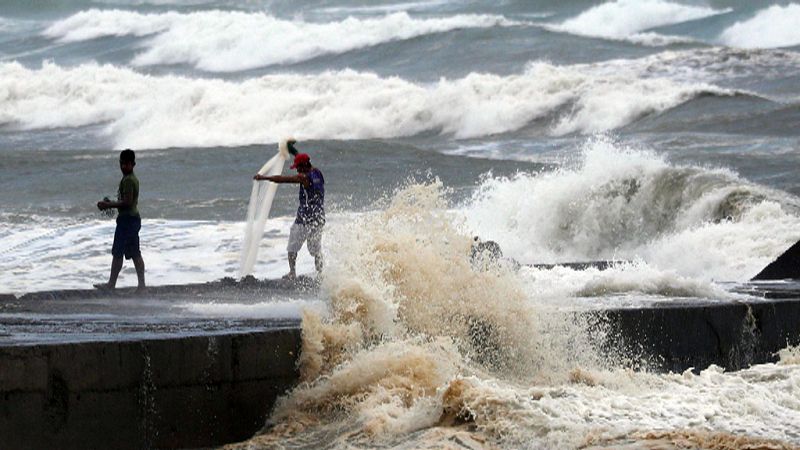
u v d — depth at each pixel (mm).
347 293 30109
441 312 31375
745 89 116688
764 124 101250
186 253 62438
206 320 32406
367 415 25797
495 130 114125
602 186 68062
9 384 23531
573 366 31297
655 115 109062
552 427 23766
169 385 25641
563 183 69375
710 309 33812
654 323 32625
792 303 35750
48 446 23969
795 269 45562
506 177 81188
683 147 94250
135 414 25125
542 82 118188
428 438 23734
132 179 46875
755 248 56219
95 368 24609
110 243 65250
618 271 40812
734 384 28016
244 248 52125
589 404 25344
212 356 26312
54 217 74688
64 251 63469
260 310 35625
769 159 86188
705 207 63156
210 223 69938
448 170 90375
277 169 51531
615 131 106500
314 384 27719
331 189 85125
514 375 30719
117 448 24844
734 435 23250
